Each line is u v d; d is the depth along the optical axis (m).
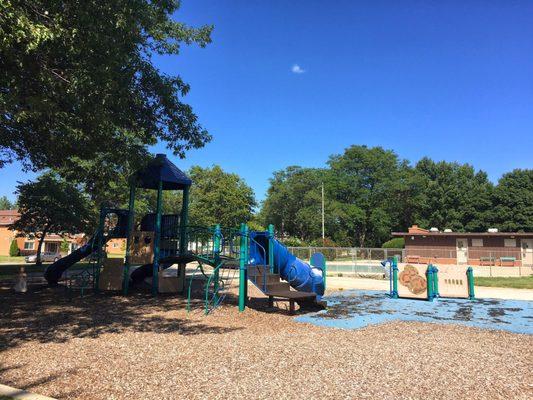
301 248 32.38
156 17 11.55
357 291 17.67
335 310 11.91
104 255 15.55
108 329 8.37
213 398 4.57
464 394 4.79
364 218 69.19
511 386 5.09
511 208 64.69
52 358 6.12
